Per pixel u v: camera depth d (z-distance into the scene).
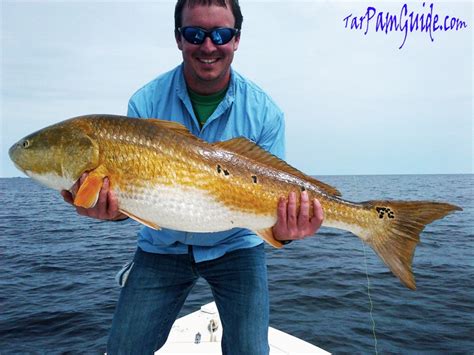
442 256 3.64
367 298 2.30
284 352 1.29
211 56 0.91
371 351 1.66
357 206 0.91
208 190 0.85
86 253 3.96
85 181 0.79
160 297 1.00
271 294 2.37
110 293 2.55
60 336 1.91
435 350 1.67
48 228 6.23
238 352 0.94
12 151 0.89
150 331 0.98
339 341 1.75
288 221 0.87
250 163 0.88
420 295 2.36
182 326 1.45
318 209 0.87
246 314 0.96
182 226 0.85
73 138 0.82
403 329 1.87
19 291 2.63
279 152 1.06
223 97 1.00
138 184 0.81
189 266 1.01
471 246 4.23
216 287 1.03
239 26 0.95
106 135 0.81
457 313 2.07
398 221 0.91
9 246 4.44
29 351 1.75
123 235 5.39
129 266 1.03
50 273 3.13
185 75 0.98
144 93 1.03
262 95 1.04
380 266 3.12
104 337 1.89
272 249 3.95
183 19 0.92
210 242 0.99
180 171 0.83
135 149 0.81
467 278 2.79
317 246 4.17
